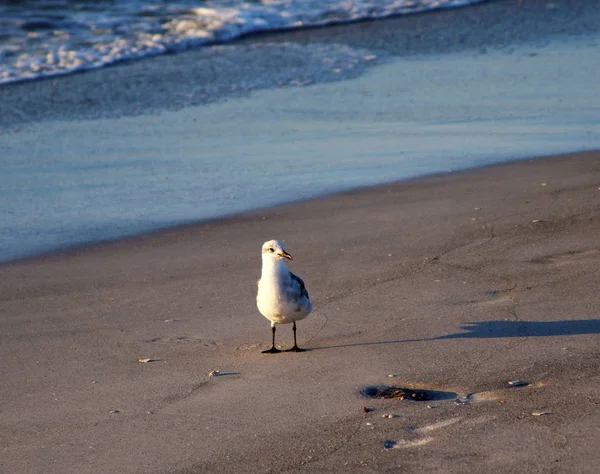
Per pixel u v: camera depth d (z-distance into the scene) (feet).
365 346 34.37
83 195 58.39
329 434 27.07
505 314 36.76
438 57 99.19
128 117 78.89
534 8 125.49
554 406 28.12
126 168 64.13
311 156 65.67
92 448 26.96
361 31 115.44
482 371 31.40
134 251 48.39
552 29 111.34
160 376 32.53
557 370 31.09
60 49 104.99
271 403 29.58
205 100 84.07
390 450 25.88
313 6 130.31
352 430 27.25
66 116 79.56
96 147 69.67
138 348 35.47
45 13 121.90
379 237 48.11
